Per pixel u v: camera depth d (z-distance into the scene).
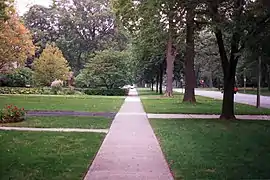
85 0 78.06
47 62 55.00
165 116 21.39
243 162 8.91
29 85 56.34
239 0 15.30
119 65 54.38
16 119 17.53
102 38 76.56
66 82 59.03
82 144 11.32
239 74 66.06
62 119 18.80
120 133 13.96
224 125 17.08
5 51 40.38
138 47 43.00
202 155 9.74
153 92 72.44
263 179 7.33
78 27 78.31
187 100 34.94
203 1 15.19
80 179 7.20
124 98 42.50
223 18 15.88
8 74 54.59
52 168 8.07
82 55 80.06
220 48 19.72
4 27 37.75
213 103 33.69
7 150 10.20
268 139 12.74
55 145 11.09
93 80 54.41
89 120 18.50
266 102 36.69
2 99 35.50
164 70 64.31
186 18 17.91
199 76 113.31
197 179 7.26
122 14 29.05
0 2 23.39
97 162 8.76
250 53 17.17
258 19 15.25
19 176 7.38
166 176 7.47
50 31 79.25
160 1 16.02
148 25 24.41
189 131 14.80
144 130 14.95
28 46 42.69
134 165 8.46
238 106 30.22
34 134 13.39
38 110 23.94
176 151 10.30
